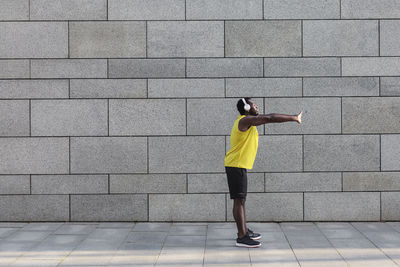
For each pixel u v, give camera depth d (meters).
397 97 6.48
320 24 6.49
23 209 6.51
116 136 6.52
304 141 6.49
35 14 6.51
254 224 6.38
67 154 6.52
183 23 6.50
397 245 5.32
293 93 6.48
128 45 6.51
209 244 5.40
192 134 6.50
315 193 6.49
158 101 6.51
